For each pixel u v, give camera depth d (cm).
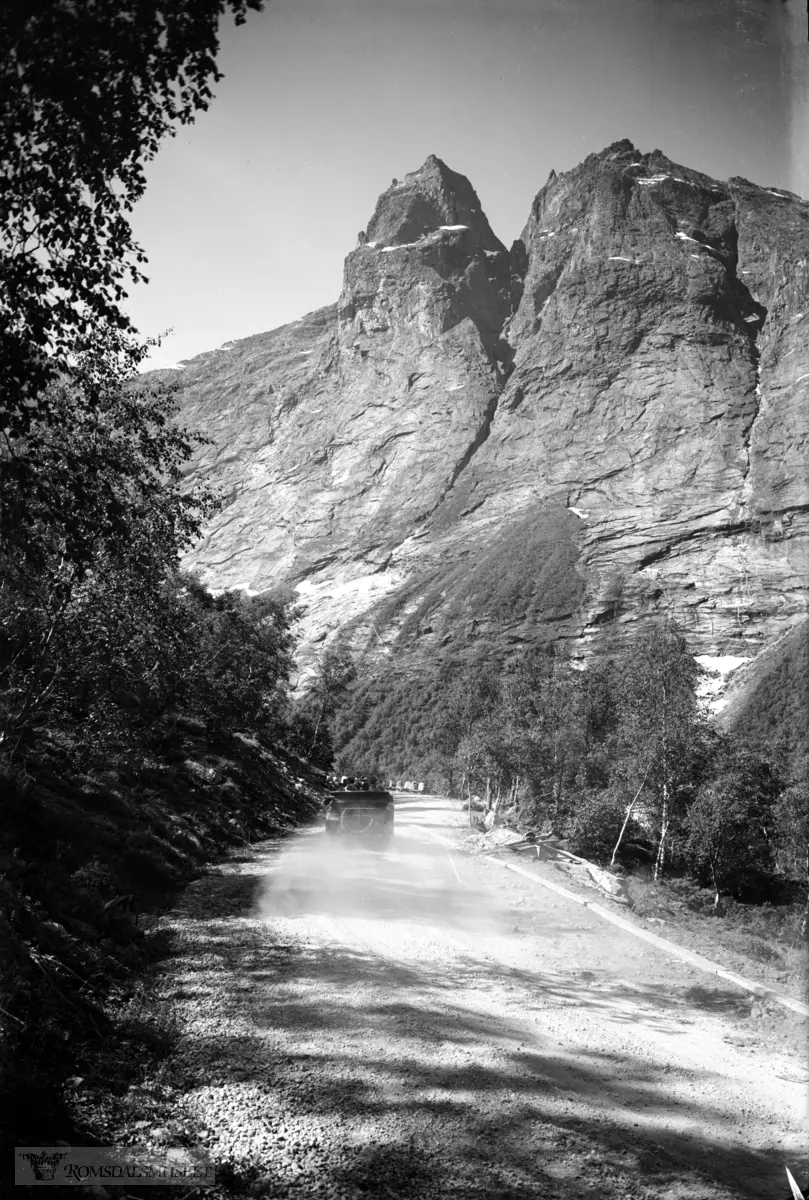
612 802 2734
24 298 505
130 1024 603
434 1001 690
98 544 909
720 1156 428
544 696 3309
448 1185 395
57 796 1247
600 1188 394
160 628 1194
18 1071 461
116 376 825
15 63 452
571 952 897
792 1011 696
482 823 2691
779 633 18688
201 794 2139
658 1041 611
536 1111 479
